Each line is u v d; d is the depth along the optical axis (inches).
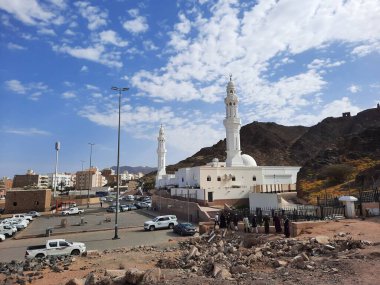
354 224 861.8
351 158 2219.5
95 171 7106.3
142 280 482.6
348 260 495.8
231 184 2327.8
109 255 844.6
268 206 1496.1
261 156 7234.3
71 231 1571.1
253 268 536.1
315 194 1716.3
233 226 1104.8
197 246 860.0
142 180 6663.4
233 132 2586.1
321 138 7096.5
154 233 1433.3
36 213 2439.7
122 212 2546.8
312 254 590.6
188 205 1793.8
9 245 1288.1
